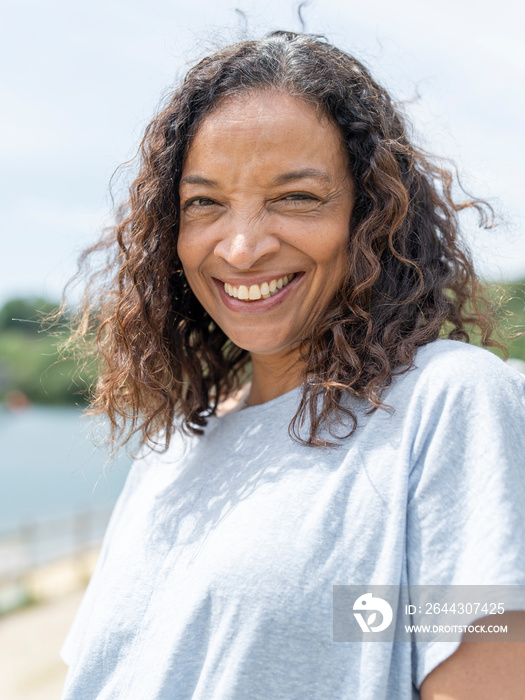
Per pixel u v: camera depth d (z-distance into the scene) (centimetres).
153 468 154
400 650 91
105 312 176
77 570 979
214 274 134
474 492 90
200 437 150
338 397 117
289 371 139
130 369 148
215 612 102
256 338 132
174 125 131
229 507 114
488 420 94
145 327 147
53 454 4081
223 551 104
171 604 110
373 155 126
